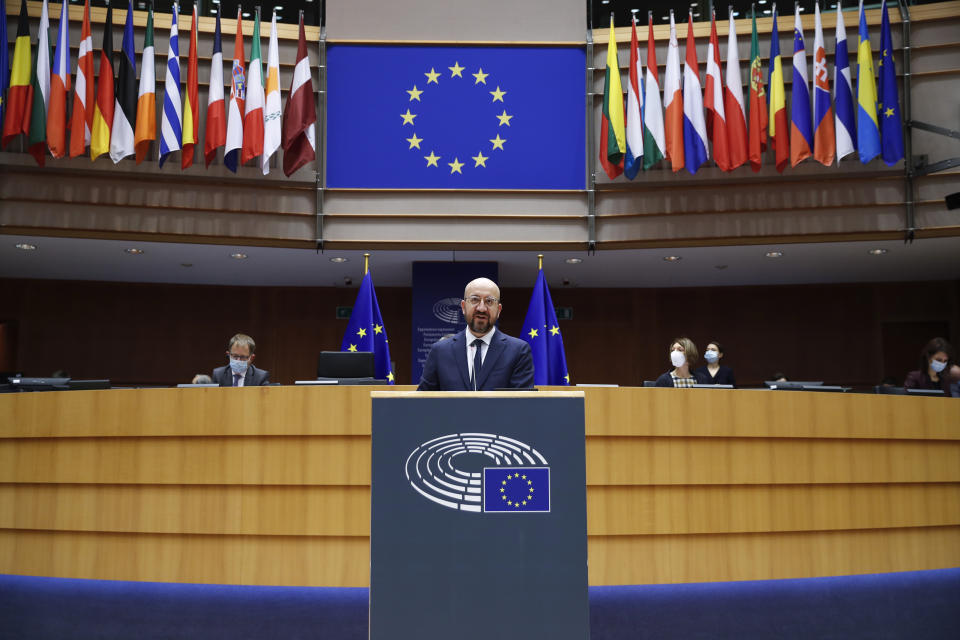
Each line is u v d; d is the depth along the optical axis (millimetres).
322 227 8719
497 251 9102
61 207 8211
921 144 8297
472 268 9875
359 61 8914
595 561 4074
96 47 8391
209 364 11258
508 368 3240
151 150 8328
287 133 8258
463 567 2221
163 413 4172
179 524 4113
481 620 2199
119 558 4172
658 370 11609
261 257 9461
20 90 7688
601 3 9141
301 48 8336
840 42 8016
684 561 4137
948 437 4680
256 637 3594
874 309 11266
